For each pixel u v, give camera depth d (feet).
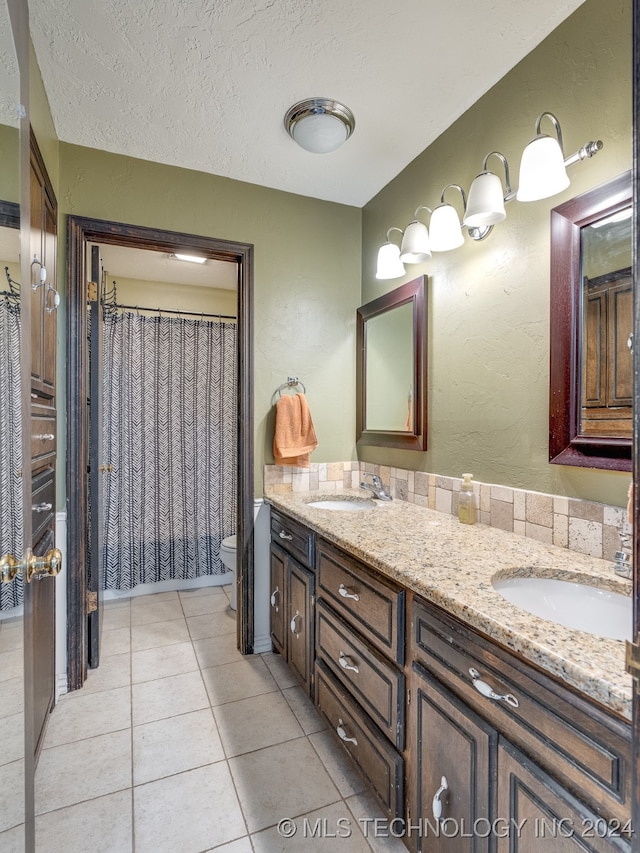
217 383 10.48
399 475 6.89
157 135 6.02
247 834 4.05
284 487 7.57
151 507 9.94
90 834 4.04
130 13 4.15
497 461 5.03
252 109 5.49
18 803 2.70
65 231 6.15
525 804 2.50
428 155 6.24
